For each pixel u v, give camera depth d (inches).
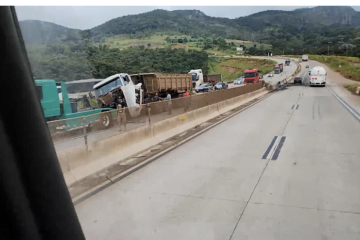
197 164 314.3
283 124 556.4
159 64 1923.0
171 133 464.8
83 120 278.2
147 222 186.5
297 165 300.7
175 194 231.8
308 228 174.6
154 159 337.7
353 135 440.1
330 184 244.8
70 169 258.1
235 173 280.7
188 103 553.3
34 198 37.7
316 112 708.7
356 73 2346.2
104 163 299.7
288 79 2279.8
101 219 191.6
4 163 35.4
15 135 36.7
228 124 579.8
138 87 757.3
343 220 183.2
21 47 39.1
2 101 36.1
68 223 40.4
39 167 38.0
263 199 217.9
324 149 363.3
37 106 39.0
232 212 197.8
